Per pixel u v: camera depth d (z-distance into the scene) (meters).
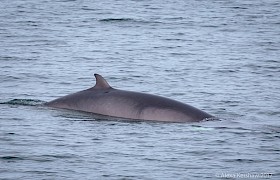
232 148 72.50
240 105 95.06
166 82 112.25
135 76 117.06
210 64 129.88
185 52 143.12
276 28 180.38
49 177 62.50
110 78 115.19
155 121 82.38
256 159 68.94
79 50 142.38
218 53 142.62
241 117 86.94
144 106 83.88
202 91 105.00
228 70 123.94
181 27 178.62
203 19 193.88
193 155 69.88
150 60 133.12
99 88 88.38
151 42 155.25
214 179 62.78
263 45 153.38
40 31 165.38
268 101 98.25
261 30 176.25
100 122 81.56
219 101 97.62
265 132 79.00
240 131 79.12
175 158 68.81
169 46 150.38
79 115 84.50
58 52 139.38
